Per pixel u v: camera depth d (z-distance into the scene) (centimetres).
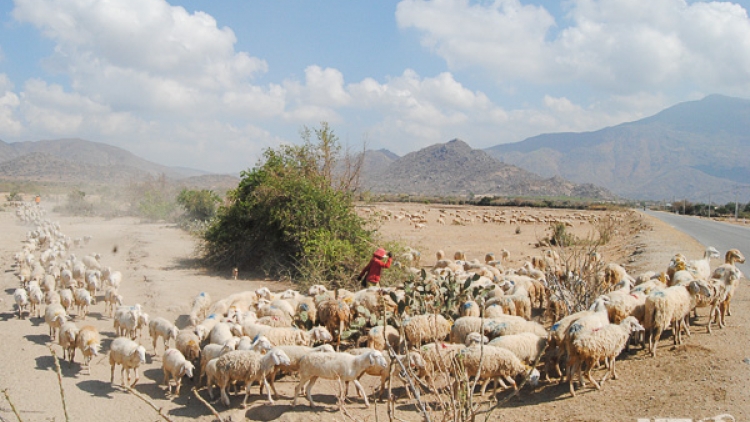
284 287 1934
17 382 973
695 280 1034
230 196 2470
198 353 1040
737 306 1312
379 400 935
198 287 1855
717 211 9019
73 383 993
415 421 820
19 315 1427
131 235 3369
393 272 1844
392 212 6072
